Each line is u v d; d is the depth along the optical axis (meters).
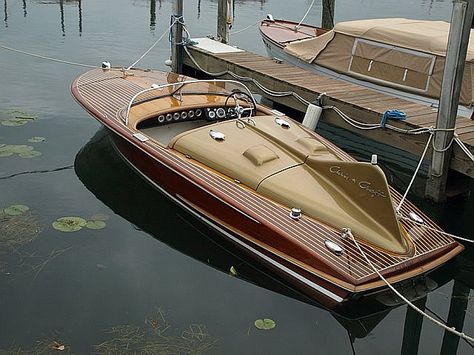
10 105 8.57
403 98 8.51
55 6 16.38
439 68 8.07
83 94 7.00
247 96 7.00
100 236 5.39
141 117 6.39
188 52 9.99
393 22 9.23
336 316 4.53
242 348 4.09
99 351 3.97
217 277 4.93
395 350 4.22
